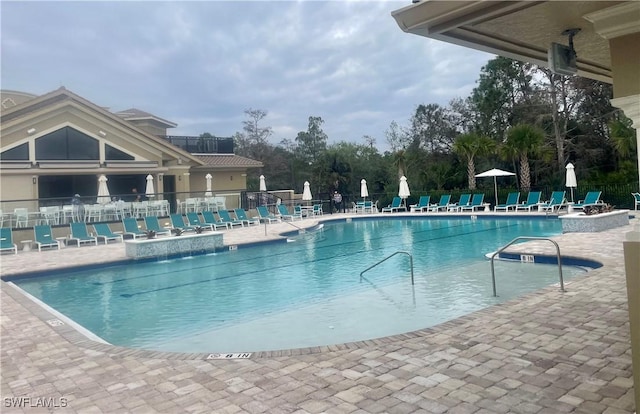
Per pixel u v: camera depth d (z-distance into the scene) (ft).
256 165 99.25
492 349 15.28
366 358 15.15
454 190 91.81
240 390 13.11
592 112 94.58
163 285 35.12
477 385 12.52
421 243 50.90
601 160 93.91
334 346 16.53
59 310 28.76
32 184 67.92
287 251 49.55
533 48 12.41
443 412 11.11
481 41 11.41
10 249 51.06
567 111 95.45
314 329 22.30
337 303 27.02
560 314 18.78
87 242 57.93
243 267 41.27
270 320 24.45
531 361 14.03
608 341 15.38
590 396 11.51
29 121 68.69
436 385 12.68
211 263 43.68
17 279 37.37
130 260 43.57
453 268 35.01
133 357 16.58
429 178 104.78
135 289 34.09
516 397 11.67
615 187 70.49
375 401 11.91
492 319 18.72
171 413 11.87
